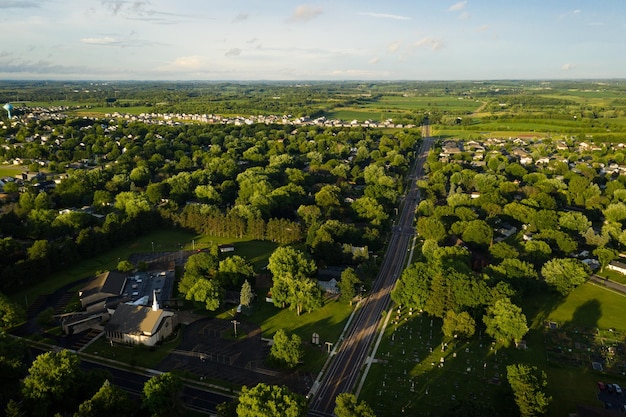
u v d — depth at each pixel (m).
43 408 123.19
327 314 194.25
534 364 160.75
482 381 151.12
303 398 121.62
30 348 165.12
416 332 180.50
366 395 144.50
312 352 166.88
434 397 143.38
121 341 170.25
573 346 172.00
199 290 189.38
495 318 170.00
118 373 152.38
